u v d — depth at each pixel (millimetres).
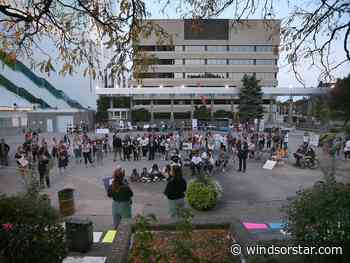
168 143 18453
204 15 3012
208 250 3961
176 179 6207
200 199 8383
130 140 18875
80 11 2949
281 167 15680
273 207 8789
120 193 6066
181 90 45312
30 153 15672
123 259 3584
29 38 2959
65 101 56750
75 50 3059
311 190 3924
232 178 13031
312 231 3354
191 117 55594
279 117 57969
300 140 30078
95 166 15859
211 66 61531
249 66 61719
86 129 40531
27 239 3402
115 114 49750
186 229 3002
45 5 2746
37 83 50719
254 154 18672
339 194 3564
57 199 9586
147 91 44281
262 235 6125
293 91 45812
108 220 7602
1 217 3594
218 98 58812
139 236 2828
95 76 3023
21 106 42562
